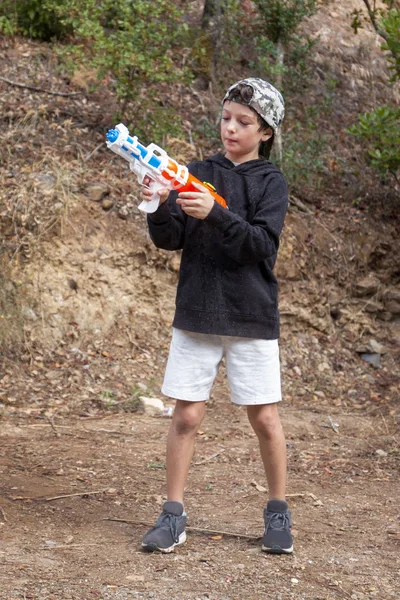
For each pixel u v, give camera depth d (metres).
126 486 4.40
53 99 8.42
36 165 7.58
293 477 4.83
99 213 7.53
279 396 3.41
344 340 8.20
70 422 5.93
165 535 3.35
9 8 9.13
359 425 6.44
